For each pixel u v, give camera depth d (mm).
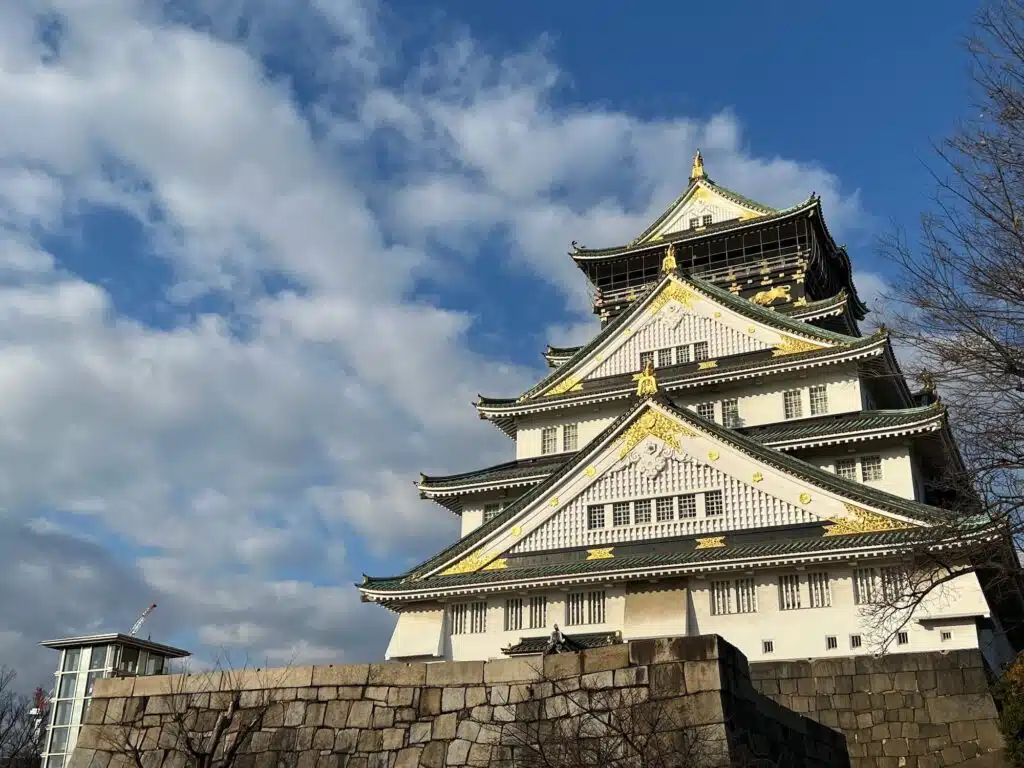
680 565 38875
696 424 42781
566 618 41312
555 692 19156
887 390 49844
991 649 37344
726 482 41500
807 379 47875
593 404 52031
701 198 66625
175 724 21469
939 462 45125
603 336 54625
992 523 23797
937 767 30766
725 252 63750
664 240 64375
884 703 32281
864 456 43688
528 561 43469
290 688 21297
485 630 42625
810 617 37094
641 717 17688
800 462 40969
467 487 51219
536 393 54594
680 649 18500
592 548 42688
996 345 22453
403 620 44031
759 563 37781
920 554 32188
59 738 35188
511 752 18797
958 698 31391
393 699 20453
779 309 56969
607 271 67062
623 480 43469
